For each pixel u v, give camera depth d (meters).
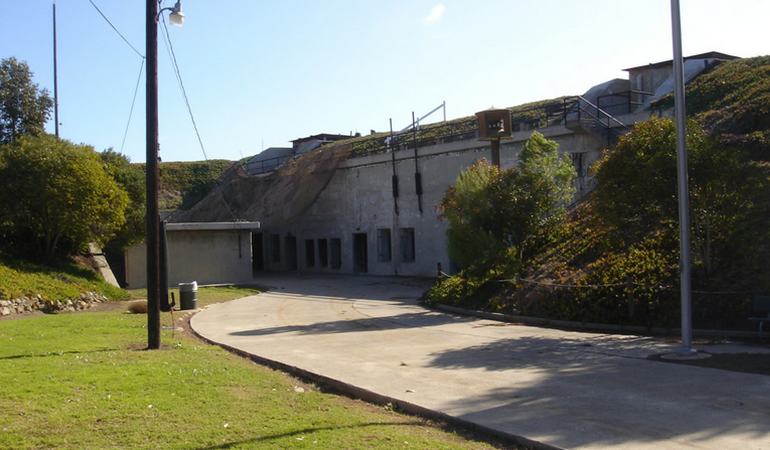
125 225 31.39
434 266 36.06
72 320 17.77
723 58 33.62
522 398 8.02
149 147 12.88
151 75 12.96
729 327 12.67
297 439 6.19
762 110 20.83
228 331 16.61
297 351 12.69
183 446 5.99
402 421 7.25
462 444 6.32
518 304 17.39
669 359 10.30
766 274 13.59
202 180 64.19
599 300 14.83
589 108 31.56
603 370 9.67
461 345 12.91
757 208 15.48
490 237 19.88
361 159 41.34
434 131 41.84
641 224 17.45
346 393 9.06
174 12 13.25
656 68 34.22
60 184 24.77
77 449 5.92
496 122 24.39
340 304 23.72
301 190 44.69
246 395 8.27
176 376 9.33
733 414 6.91
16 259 24.75
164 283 21.92
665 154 13.03
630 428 6.52
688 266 10.73
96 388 8.41
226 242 35.84
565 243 20.41
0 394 7.98
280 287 33.22
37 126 37.38
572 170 20.75
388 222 39.31
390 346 13.05
